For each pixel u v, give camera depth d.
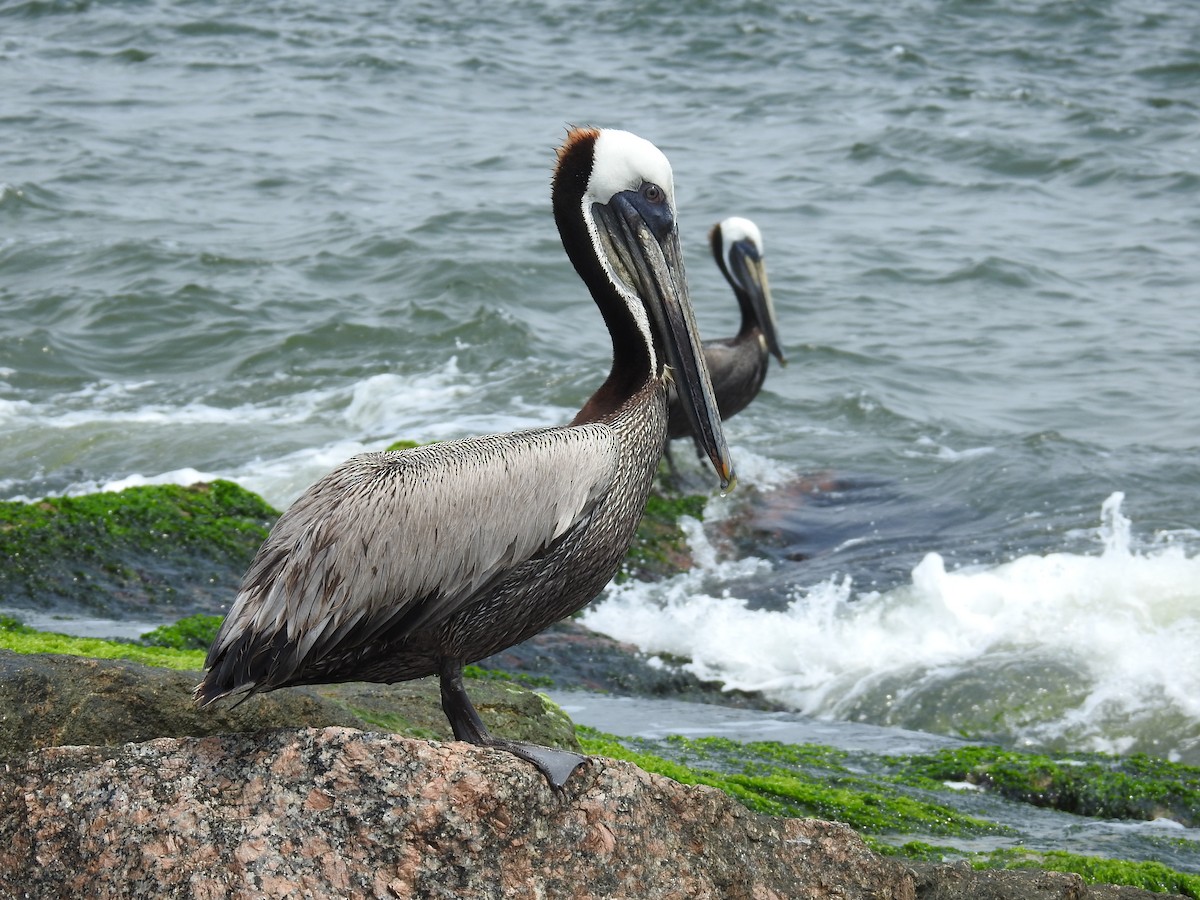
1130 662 12.11
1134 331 22.41
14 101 37.88
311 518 5.55
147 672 6.31
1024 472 16.28
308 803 5.30
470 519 5.64
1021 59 43.78
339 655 5.61
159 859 5.17
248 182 31.27
